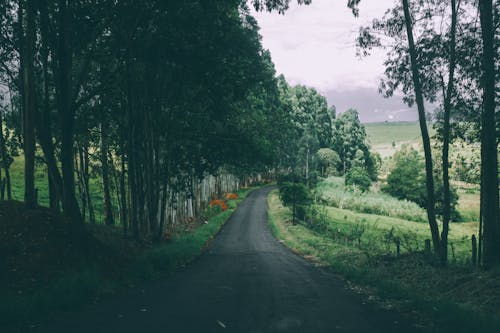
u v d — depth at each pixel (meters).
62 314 7.00
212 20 13.91
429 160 14.45
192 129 21.52
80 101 13.30
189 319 6.69
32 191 11.70
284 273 14.09
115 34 14.12
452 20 12.77
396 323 6.55
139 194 20.59
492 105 11.49
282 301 8.54
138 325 6.25
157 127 21.08
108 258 11.98
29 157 11.50
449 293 9.18
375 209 57.78
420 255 13.98
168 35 13.73
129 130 19.00
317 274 13.91
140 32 14.46
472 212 55.69
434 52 12.79
